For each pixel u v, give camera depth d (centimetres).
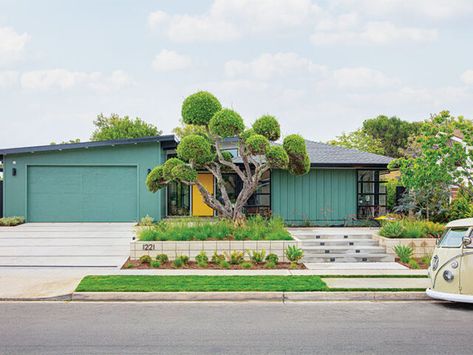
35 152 2439
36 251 1638
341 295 1073
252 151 1561
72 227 2248
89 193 2462
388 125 5294
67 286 1141
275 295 1070
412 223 1684
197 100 1652
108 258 1520
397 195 2197
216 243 1486
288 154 1686
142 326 838
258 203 2152
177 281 1181
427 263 1436
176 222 1689
